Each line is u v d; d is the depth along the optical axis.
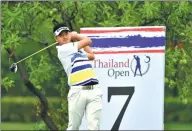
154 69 33.12
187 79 35.75
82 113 31.39
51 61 36.44
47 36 36.22
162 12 35.06
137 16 35.00
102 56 33.19
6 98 76.69
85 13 35.41
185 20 35.06
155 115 33.12
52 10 35.19
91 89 31.11
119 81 33.19
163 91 33.06
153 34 33.06
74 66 31.09
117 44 33.19
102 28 33.19
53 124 36.75
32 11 35.41
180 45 35.31
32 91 36.16
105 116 33.22
